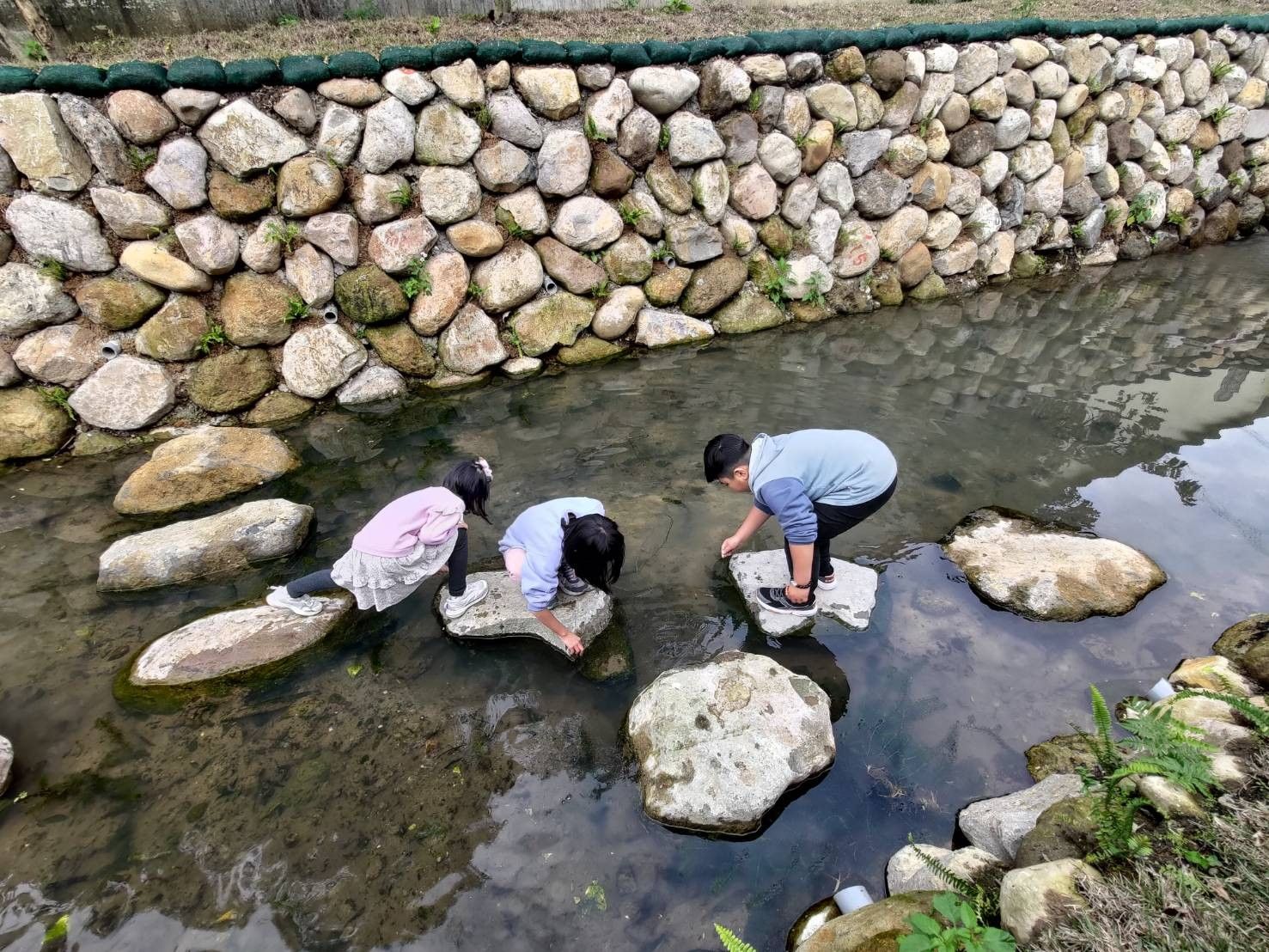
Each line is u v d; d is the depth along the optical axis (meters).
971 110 6.30
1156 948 1.58
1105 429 4.57
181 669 2.82
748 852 2.29
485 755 2.60
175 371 4.46
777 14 7.25
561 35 5.93
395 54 4.48
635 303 5.48
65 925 2.06
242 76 4.23
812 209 5.97
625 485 4.03
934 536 3.66
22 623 3.12
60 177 4.01
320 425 4.59
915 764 2.55
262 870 2.22
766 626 3.07
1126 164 7.31
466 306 5.02
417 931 2.07
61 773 2.50
